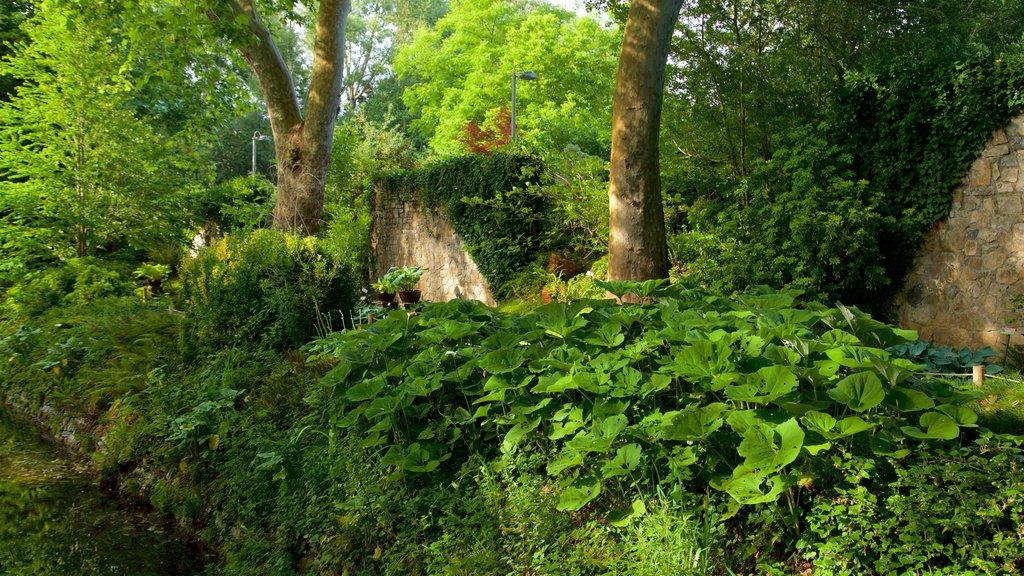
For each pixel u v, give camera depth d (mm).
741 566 2537
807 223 7832
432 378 3740
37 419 7016
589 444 2828
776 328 3051
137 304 9289
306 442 4281
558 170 11594
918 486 2383
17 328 8992
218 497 4398
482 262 12750
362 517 3391
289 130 12320
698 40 9742
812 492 2680
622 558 2578
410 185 15438
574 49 24656
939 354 5121
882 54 10156
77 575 3865
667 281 4809
